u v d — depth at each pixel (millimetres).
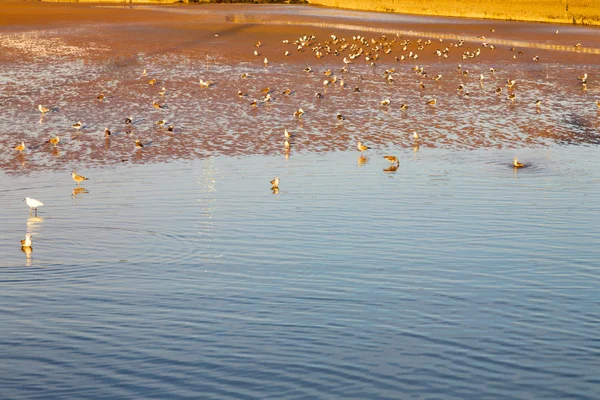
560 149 30172
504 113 36656
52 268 17547
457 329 14500
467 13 87938
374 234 19828
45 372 13023
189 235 19812
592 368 13102
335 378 12828
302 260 18031
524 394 12375
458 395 12352
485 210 21938
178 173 25859
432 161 27922
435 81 45125
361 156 28531
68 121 33125
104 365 13242
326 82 42344
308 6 107312
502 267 17562
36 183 24734
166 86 41344
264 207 22156
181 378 12852
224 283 16703
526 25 76562
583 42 63562
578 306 15469
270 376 12898
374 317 15008
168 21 74000
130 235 19844
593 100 40188
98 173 25922
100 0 114250
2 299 15836
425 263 17797
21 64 47719
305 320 14891
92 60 49781
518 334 14281
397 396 12328
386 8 97625
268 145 29875
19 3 102375
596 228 20391
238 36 62469
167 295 16094
